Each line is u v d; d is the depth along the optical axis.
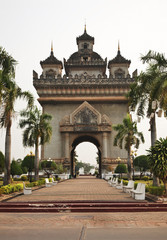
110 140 54.69
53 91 55.88
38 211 12.77
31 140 34.06
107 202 14.66
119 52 62.53
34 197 18.08
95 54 67.06
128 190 21.34
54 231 8.56
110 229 8.86
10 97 21.83
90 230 8.72
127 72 60.69
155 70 21.66
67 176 52.06
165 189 16.62
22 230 8.72
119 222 10.03
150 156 17.39
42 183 32.78
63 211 12.72
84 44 66.31
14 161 46.75
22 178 47.28
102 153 53.72
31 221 10.30
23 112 34.16
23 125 34.03
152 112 23.41
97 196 18.69
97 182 39.56
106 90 55.75
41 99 55.53
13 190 21.23
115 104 56.34
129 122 39.38
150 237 7.77
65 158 53.34
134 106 24.95
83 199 16.58
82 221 10.27
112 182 29.69
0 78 20.28
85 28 68.25
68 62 62.75
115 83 55.31
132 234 8.15
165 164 16.50
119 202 14.59
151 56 21.48
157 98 20.02
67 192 22.20
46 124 34.84
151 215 11.59
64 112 56.34
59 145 54.72
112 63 61.00
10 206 13.54
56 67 60.69
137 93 24.09
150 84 21.86
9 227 9.20
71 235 8.03
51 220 10.49
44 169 50.69
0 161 26.83
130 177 38.31
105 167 53.09
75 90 55.88
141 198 16.09
